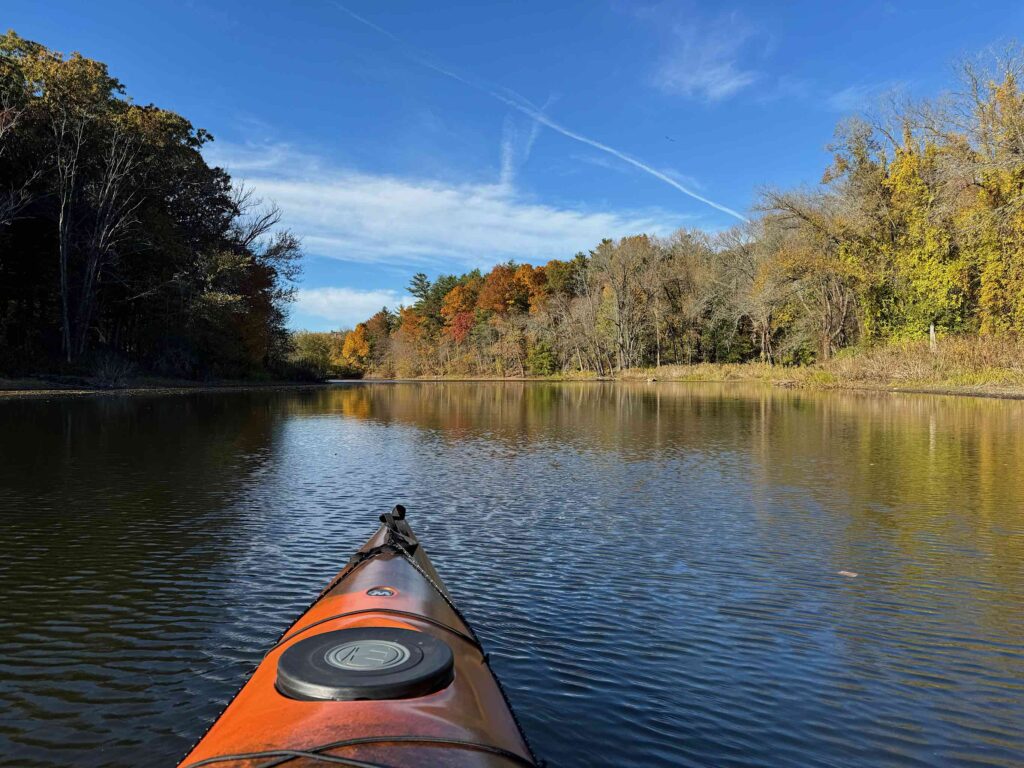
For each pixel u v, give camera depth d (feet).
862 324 135.64
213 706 11.91
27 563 19.67
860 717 11.75
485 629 15.31
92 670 13.20
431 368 300.40
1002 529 23.85
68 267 108.47
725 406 84.33
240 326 142.51
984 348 97.96
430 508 27.37
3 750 10.51
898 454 40.96
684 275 214.07
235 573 18.93
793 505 27.78
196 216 132.05
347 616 10.41
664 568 19.76
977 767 10.39
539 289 282.77
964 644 14.69
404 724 7.04
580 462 39.47
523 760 7.24
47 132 100.32
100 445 43.39
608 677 13.05
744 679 13.05
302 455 41.52
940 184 114.01
